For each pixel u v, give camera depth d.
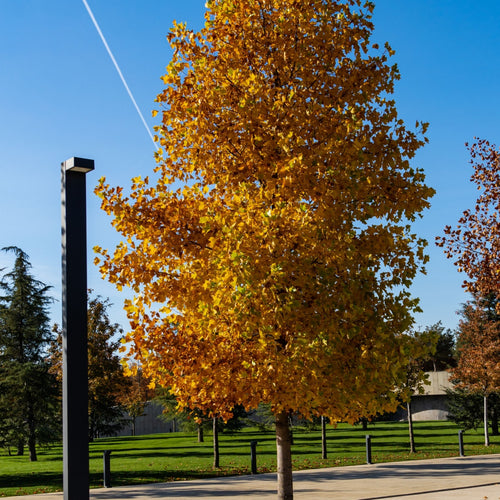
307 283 6.86
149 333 7.69
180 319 7.84
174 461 23.33
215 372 7.20
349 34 8.20
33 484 17.55
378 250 7.49
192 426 28.45
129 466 21.61
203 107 8.04
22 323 33.38
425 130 8.16
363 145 7.62
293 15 7.95
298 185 7.23
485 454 23.33
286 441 8.00
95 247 7.67
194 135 7.95
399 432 38.75
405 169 7.93
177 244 7.59
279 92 7.94
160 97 8.22
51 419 31.09
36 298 33.69
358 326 7.05
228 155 8.16
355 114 7.72
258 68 8.32
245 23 8.24
